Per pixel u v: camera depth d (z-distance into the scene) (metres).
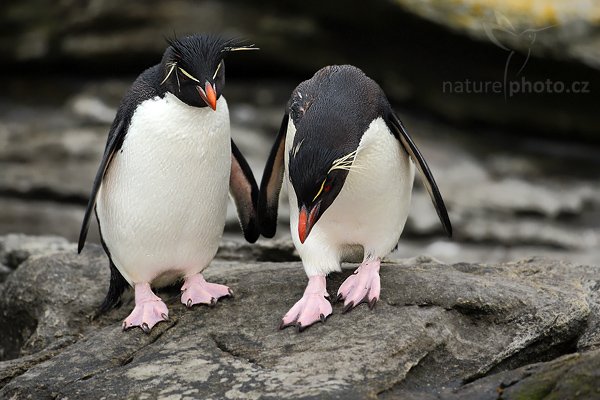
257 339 9.28
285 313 9.74
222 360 8.95
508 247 19.80
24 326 11.74
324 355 8.79
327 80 9.35
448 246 19.80
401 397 8.18
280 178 10.43
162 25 24.94
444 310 9.47
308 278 10.45
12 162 22.17
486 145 23.59
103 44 25.44
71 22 25.50
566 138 23.77
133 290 11.11
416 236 20.05
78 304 11.32
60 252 12.52
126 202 9.80
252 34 24.33
